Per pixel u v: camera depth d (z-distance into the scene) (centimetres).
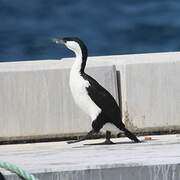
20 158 1132
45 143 1362
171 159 1049
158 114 1409
